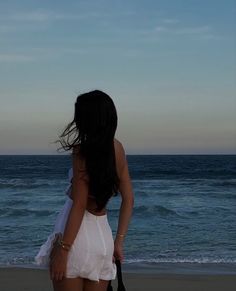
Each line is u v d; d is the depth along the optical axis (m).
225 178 51.09
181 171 66.88
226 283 8.43
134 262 10.95
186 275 9.21
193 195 33.22
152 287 8.08
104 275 2.83
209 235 16.52
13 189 36.44
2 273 9.15
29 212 22.91
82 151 2.68
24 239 15.46
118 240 2.87
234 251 13.20
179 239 15.54
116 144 2.81
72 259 2.71
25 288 7.92
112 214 21.78
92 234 2.75
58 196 31.36
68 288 2.73
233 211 24.56
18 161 119.44
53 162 109.75
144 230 17.70
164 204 27.75
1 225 19.00
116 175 2.77
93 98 2.73
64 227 2.74
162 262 10.96
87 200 2.73
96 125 2.70
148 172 64.31
